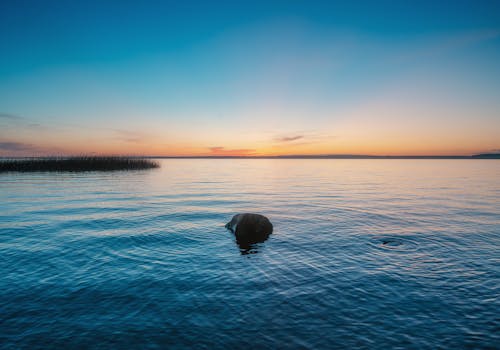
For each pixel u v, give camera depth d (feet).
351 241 35.14
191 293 21.24
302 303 19.65
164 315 18.15
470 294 20.81
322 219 48.75
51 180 122.11
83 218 49.01
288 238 36.83
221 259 28.86
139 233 39.19
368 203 66.18
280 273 25.11
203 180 137.80
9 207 59.36
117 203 65.62
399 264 27.09
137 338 15.78
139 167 211.00
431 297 20.36
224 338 15.75
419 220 47.19
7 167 165.37
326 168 295.28
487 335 15.89
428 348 14.83
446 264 26.96
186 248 32.65
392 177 157.28
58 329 16.61
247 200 71.82
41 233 38.91
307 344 15.19
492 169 252.62
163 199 72.74
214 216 51.62
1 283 22.88
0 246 32.91
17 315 18.10
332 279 23.66
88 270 25.76
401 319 17.56
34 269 25.95
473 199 71.51
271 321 17.42
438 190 92.84
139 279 23.76
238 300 20.11
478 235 37.47
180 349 14.83
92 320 17.58
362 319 17.58
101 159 189.37
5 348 14.84
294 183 122.62
